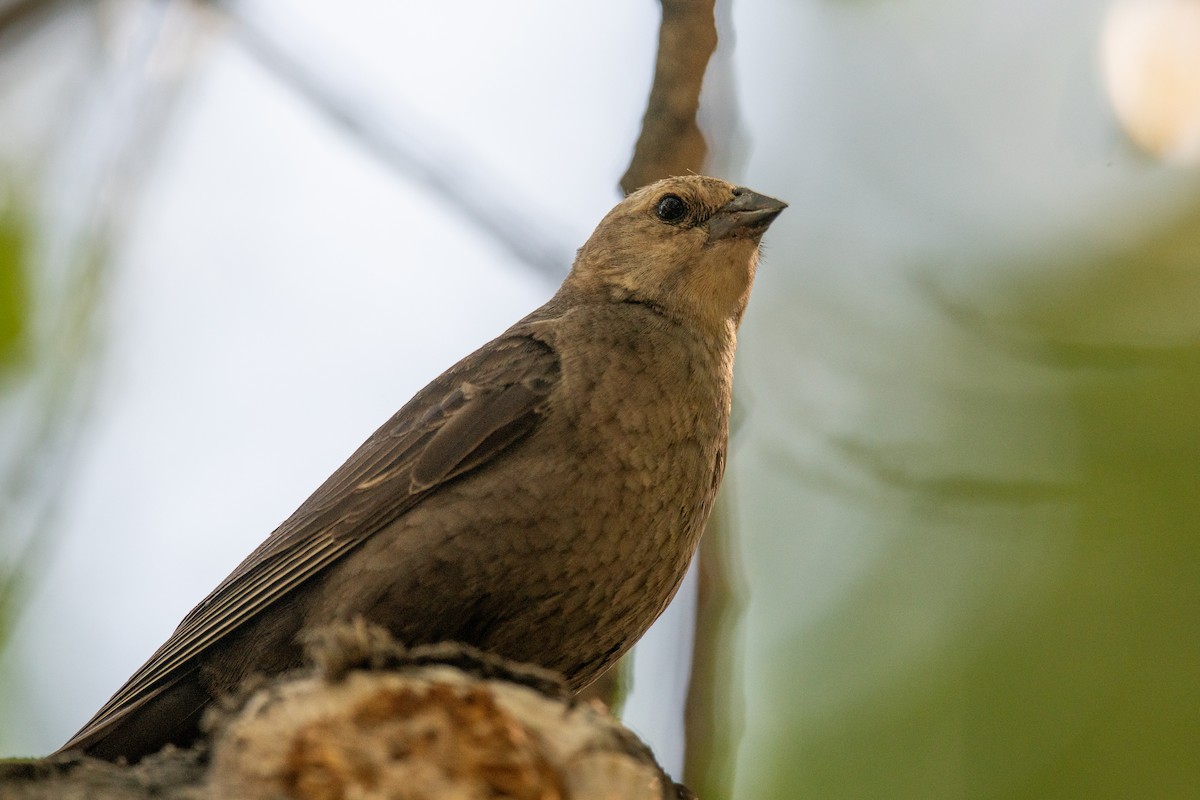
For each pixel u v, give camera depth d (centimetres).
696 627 977
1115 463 1102
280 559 896
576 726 676
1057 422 1150
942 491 1158
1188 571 1041
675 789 712
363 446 970
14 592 967
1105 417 1130
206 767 704
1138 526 1067
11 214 1065
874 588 1154
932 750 1056
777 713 1112
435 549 872
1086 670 1038
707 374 968
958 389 1204
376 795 648
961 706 1059
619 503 900
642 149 1049
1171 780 994
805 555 1192
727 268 1049
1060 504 1115
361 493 905
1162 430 1103
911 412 1216
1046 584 1081
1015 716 1043
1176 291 1212
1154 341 1162
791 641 1148
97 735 866
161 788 690
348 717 656
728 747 962
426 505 892
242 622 884
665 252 1060
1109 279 1229
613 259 1082
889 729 1073
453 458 898
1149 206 1266
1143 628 1034
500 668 720
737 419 1066
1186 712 1005
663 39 1030
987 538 1134
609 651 934
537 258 1035
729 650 979
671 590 938
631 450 909
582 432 905
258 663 885
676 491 922
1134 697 1017
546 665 909
